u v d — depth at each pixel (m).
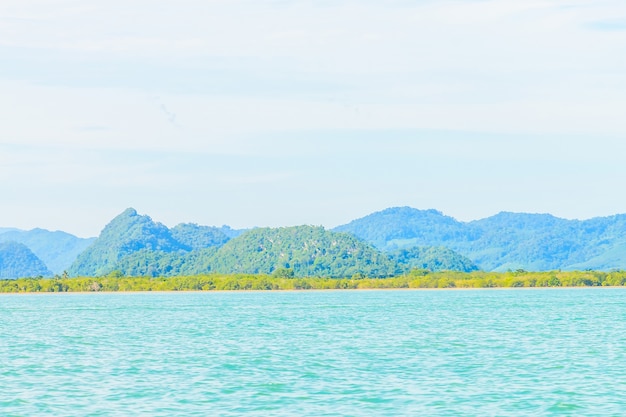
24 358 117.19
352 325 175.75
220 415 74.94
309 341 138.88
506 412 75.94
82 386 91.06
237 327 173.00
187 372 101.12
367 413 75.56
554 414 75.19
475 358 113.06
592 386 89.06
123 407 78.81
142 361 112.50
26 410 77.94
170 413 75.94
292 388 88.69
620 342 133.00
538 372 99.19
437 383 91.25
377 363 108.25
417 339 140.88
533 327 165.38
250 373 99.75
